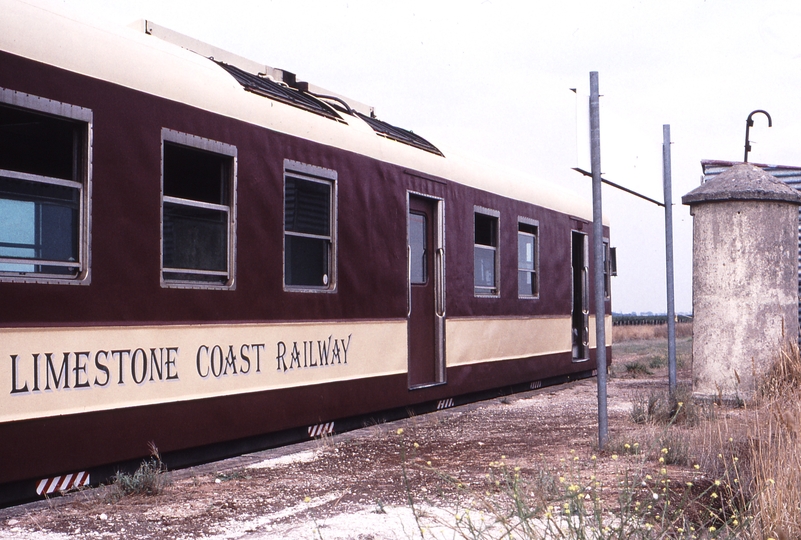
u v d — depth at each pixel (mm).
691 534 4469
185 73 7453
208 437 7453
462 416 11125
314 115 9227
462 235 12359
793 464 4918
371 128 10500
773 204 10922
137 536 4973
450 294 11977
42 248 6004
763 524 4355
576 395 13875
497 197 13523
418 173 11195
